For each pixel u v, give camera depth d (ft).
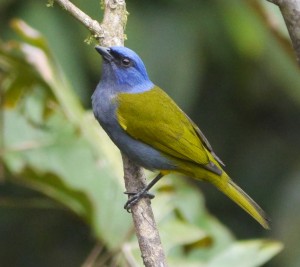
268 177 56.85
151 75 48.75
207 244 38.19
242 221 57.26
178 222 38.55
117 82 35.76
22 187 54.44
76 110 40.32
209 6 50.70
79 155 39.68
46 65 38.96
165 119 35.37
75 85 46.57
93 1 45.83
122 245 37.32
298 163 56.85
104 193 38.68
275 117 58.85
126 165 35.50
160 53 49.29
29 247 56.65
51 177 39.24
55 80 39.37
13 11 48.11
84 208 38.88
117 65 35.45
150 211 33.24
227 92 56.44
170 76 49.08
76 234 57.06
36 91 40.27
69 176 39.22
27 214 56.59
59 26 47.34
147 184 36.09
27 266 56.65
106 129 36.14
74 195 38.99
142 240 32.07
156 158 35.45
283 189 52.80
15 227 56.44
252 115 57.72
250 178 56.95
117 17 34.91
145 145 35.40
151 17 50.08
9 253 56.34
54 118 40.29
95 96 36.17
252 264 37.99
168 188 39.27
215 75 55.57
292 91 50.42
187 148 35.14
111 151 40.65
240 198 35.06
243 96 56.34
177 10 50.55
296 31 25.85
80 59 47.70
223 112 57.16
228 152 57.41
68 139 39.88
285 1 25.71
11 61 39.17
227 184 35.22
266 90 55.98
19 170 39.55
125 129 35.22
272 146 57.72
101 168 39.32
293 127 59.31
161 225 38.32
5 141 39.96
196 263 37.99
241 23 49.24
